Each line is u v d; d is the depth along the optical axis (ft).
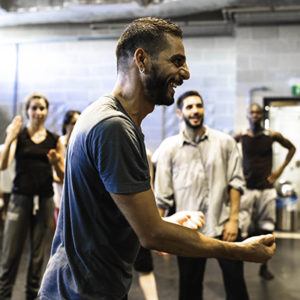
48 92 22.49
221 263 8.54
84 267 3.88
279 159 21.16
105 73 22.08
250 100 20.31
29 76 22.58
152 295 9.86
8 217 10.49
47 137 10.75
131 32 3.81
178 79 3.82
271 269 14.10
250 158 13.65
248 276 13.30
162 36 3.73
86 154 3.70
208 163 8.59
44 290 4.07
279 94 20.13
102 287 3.90
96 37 21.95
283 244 17.78
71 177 3.88
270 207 13.71
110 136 3.57
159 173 8.90
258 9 18.63
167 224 3.69
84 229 3.87
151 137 21.89
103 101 3.88
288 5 18.28
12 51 22.63
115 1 17.76
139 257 9.80
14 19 21.08
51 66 22.43
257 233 13.83
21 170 10.50
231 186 8.67
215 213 8.46
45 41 22.30
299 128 20.75
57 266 4.00
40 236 10.72
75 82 22.30
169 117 21.71
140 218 3.59
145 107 3.98
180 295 9.06
